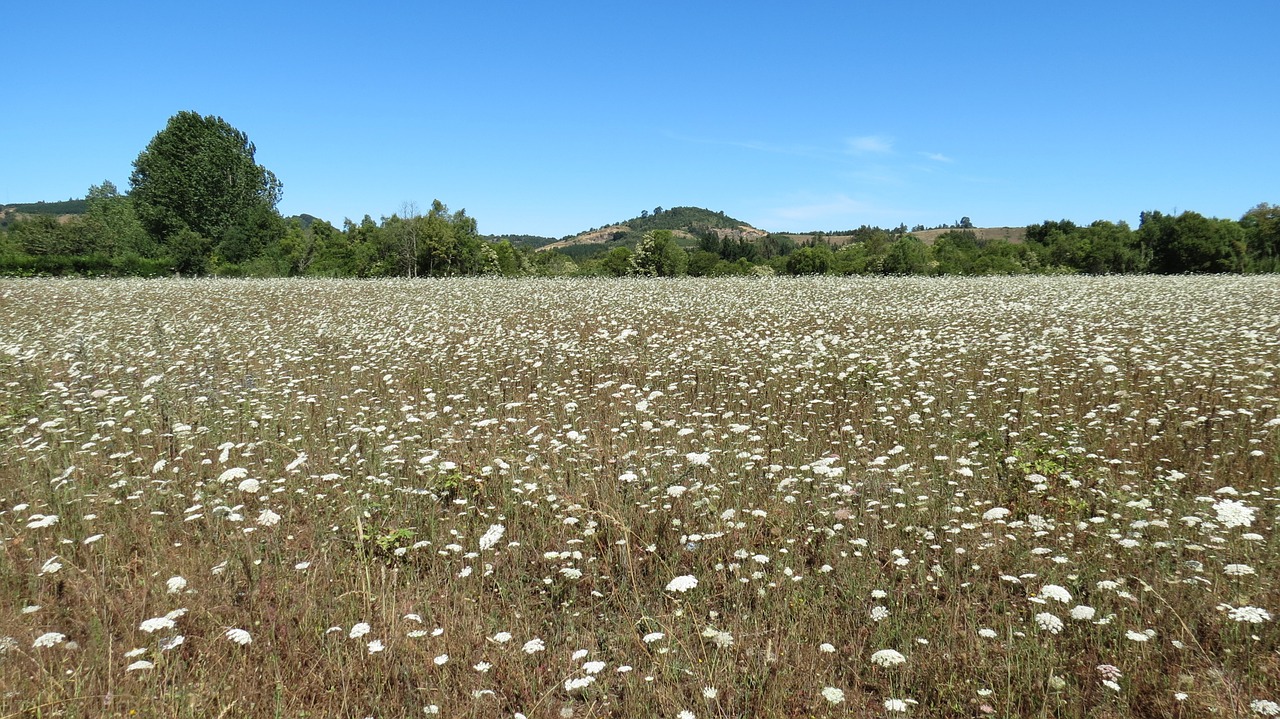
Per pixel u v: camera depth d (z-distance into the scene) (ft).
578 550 16.42
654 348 42.55
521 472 21.21
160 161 206.08
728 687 11.98
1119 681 11.60
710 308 65.36
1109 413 26.63
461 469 21.76
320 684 12.35
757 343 43.21
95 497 18.95
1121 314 54.95
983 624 13.83
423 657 12.99
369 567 16.14
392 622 13.76
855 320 55.42
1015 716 11.10
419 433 25.02
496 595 15.46
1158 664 12.18
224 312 65.72
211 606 14.55
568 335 50.08
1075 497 18.37
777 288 87.71
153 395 29.19
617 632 13.82
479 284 104.73
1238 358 35.19
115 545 17.04
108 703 11.30
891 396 30.53
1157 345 38.52
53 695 11.26
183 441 23.29
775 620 13.94
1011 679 12.11
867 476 20.22
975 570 15.30
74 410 27.35
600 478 20.59
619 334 50.08
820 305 65.72
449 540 17.69
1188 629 12.42
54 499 19.11
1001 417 25.62
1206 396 27.91
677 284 99.91
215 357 40.50
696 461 18.08
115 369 35.45
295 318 61.00
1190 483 19.62
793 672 12.48
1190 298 65.72
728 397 30.91
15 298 76.18
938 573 14.98
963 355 38.83
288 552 16.94
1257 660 11.93
